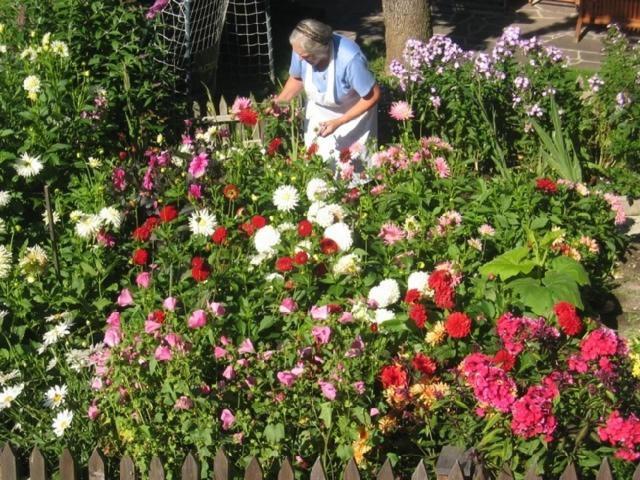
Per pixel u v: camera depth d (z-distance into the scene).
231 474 3.57
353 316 3.97
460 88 6.57
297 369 3.69
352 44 5.60
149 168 5.14
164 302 3.94
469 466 3.52
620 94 6.51
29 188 5.41
